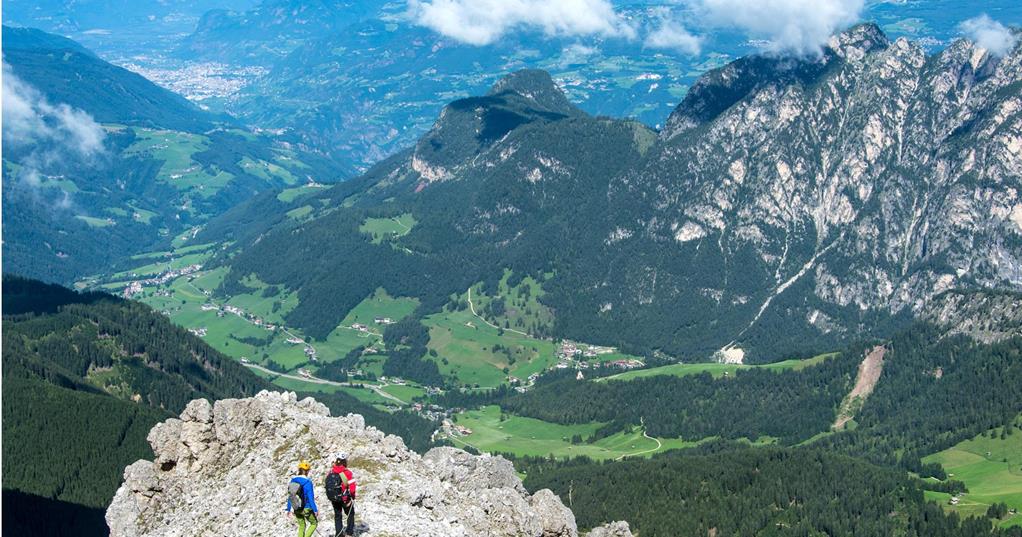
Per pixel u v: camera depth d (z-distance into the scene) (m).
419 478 101.94
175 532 102.88
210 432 117.19
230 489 106.75
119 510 111.06
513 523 99.62
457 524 92.62
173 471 115.50
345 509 83.62
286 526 89.94
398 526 87.81
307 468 90.12
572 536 106.06
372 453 106.19
